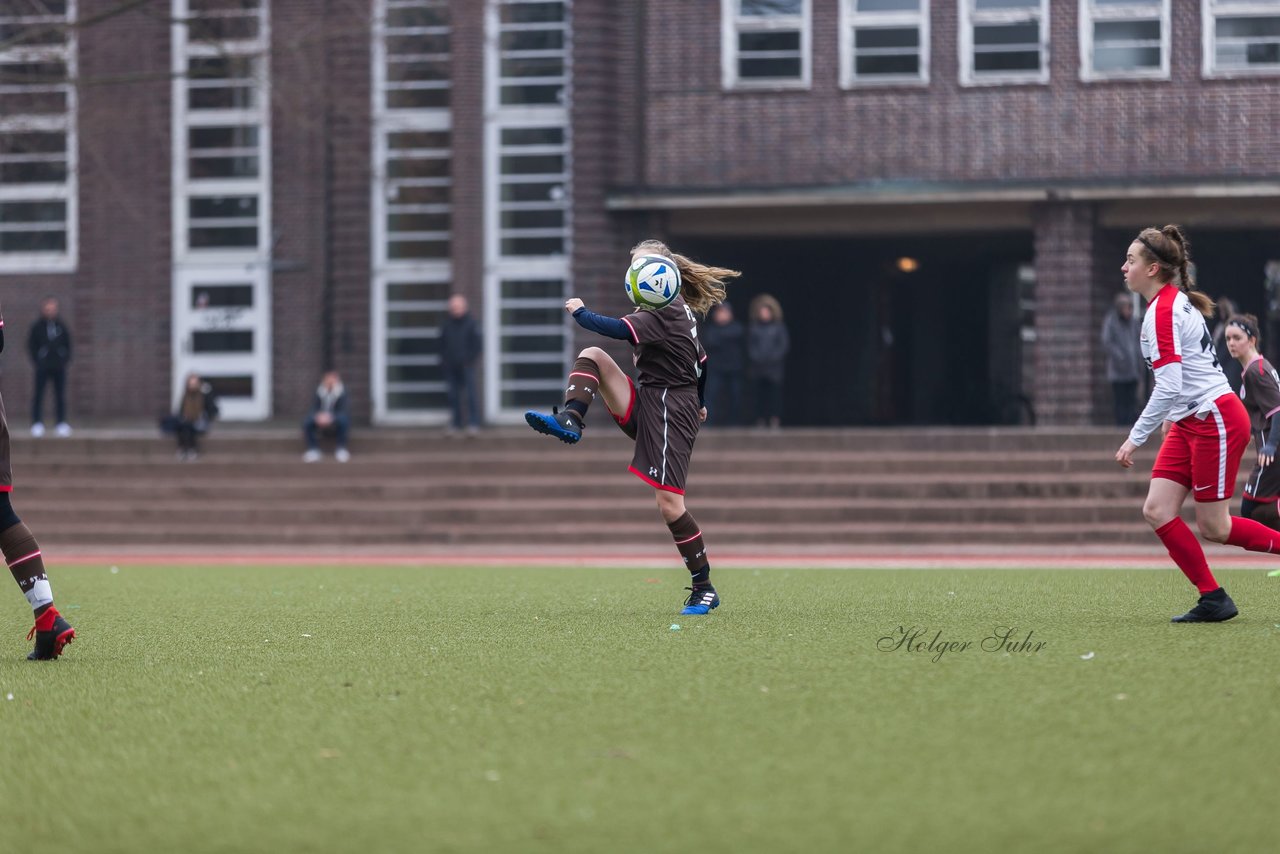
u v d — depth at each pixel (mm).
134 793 17844
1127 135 95562
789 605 40281
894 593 45094
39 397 93625
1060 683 24500
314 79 105500
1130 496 76188
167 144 110688
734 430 87500
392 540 78375
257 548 78688
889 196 95250
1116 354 84938
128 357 111750
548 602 42688
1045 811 16281
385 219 107000
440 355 91125
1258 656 27641
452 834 15648
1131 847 14898
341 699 24078
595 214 100562
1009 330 119062
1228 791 17109
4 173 112750
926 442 82562
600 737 20469
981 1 97188
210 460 86562
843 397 119188
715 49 99625
